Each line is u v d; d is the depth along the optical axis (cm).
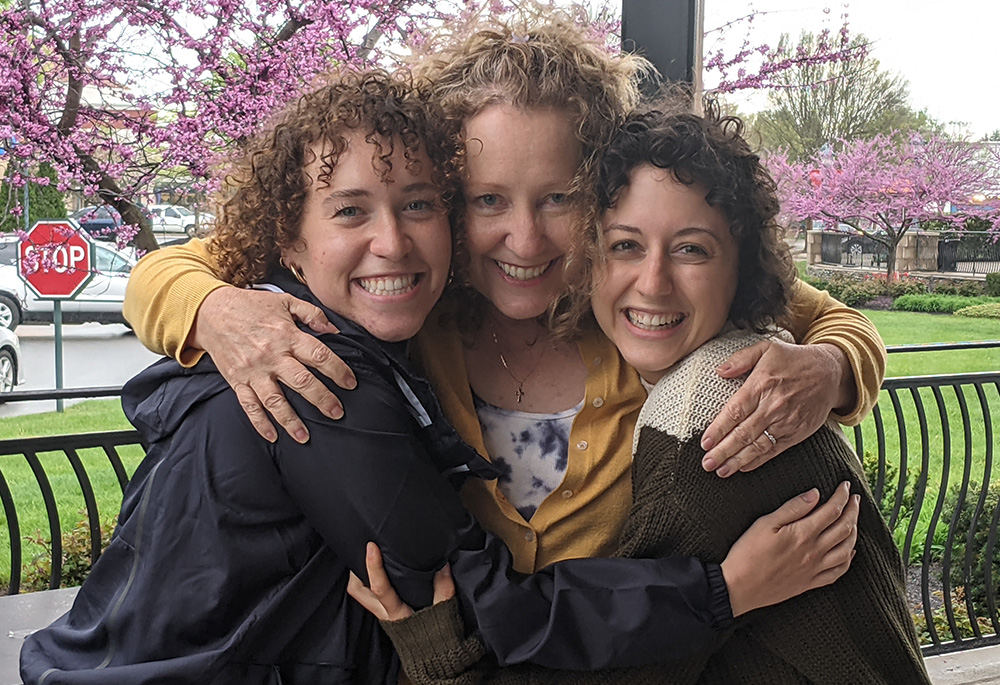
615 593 121
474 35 142
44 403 528
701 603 121
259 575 122
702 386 129
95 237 409
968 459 333
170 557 121
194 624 120
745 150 131
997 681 316
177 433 127
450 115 132
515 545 141
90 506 264
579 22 150
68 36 354
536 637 120
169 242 402
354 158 123
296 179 127
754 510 125
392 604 121
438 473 126
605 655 120
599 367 144
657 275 128
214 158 318
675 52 217
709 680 133
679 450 126
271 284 137
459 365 147
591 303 140
